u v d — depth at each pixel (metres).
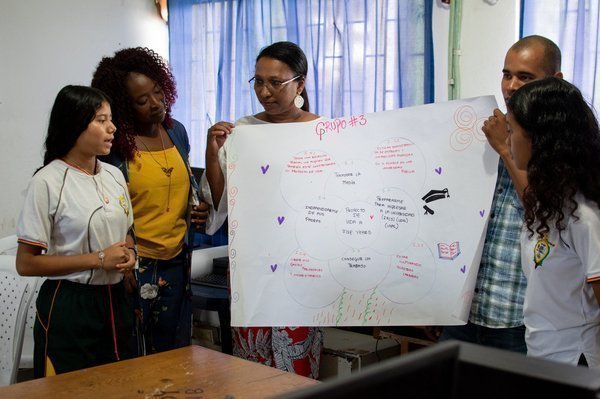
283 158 2.19
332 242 2.12
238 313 2.14
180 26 4.30
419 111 2.07
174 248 2.48
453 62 3.18
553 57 1.97
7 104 3.85
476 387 0.76
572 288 1.57
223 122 2.40
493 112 1.94
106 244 2.16
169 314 2.51
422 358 0.71
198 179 3.09
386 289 2.07
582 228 1.50
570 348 1.59
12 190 3.94
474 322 1.98
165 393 1.56
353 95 3.51
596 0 2.76
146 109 2.40
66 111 2.09
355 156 2.14
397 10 3.31
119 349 2.23
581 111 1.55
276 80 2.30
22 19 3.86
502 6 3.05
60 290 2.12
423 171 2.04
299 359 2.36
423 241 2.03
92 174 2.18
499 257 1.92
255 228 2.17
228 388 1.60
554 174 1.51
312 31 3.62
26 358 2.85
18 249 2.07
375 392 0.67
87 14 4.15
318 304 2.12
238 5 3.95
